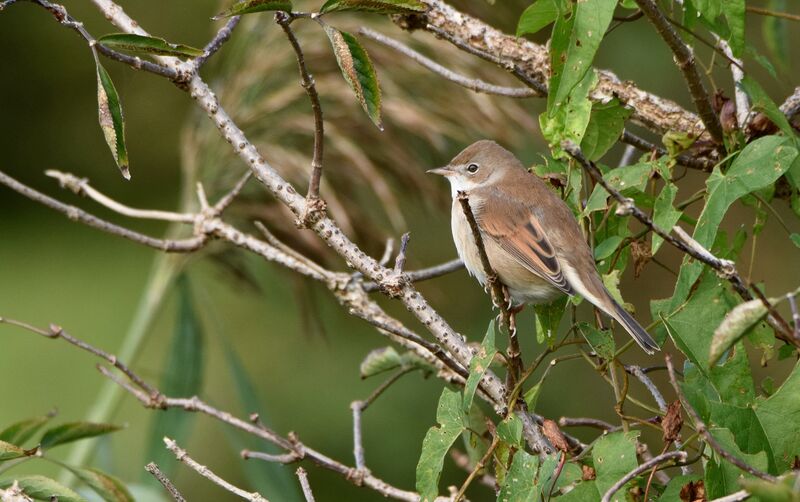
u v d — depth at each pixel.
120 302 17.11
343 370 17.33
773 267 17.70
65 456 14.27
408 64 11.31
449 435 6.86
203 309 17.34
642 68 17.67
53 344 16.55
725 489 6.11
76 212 9.29
